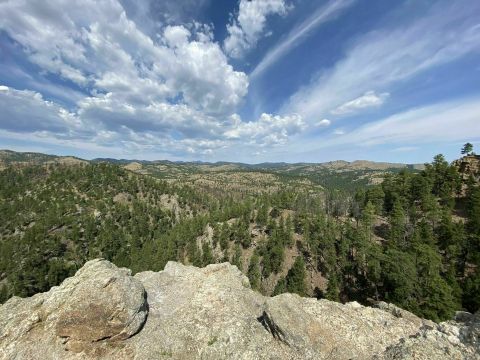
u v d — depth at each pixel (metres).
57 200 199.50
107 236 152.88
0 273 127.19
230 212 144.50
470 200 90.56
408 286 51.09
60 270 114.50
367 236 87.00
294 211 143.38
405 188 110.88
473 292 53.88
